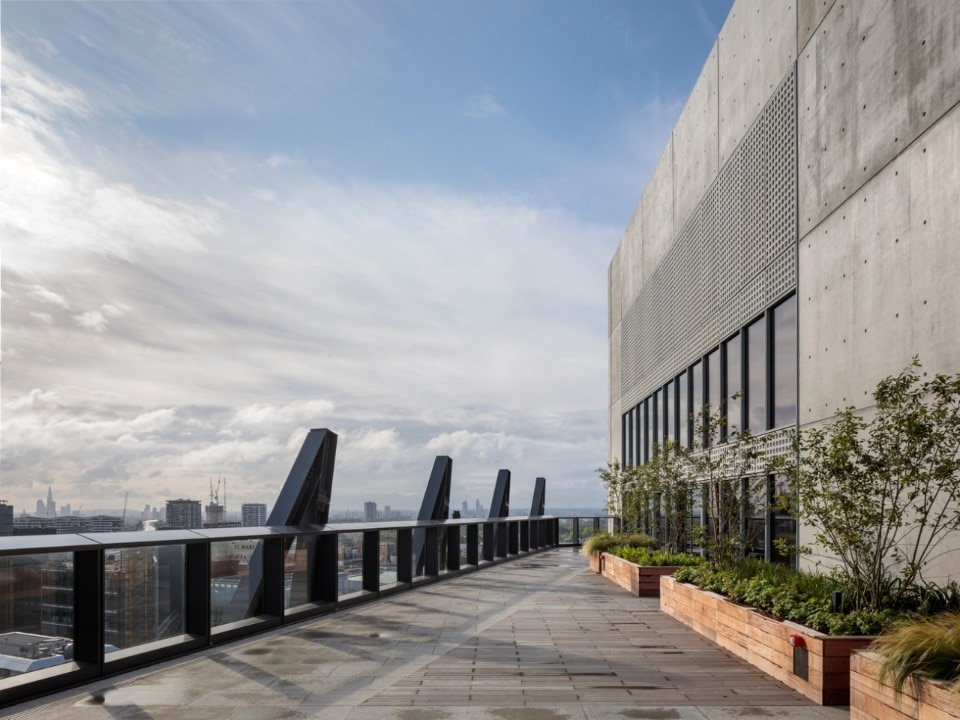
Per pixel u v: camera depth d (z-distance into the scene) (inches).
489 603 431.8
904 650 172.9
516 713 203.6
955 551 249.6
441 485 602.5
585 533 951.0
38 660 221.6
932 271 267.1
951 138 257.1
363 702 214.1
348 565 418.9
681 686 234.8
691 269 610.2
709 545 400.8
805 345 374.6
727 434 513.3
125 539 249.9
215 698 217.2
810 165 372.8
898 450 237.5
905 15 287.6
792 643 231.1
